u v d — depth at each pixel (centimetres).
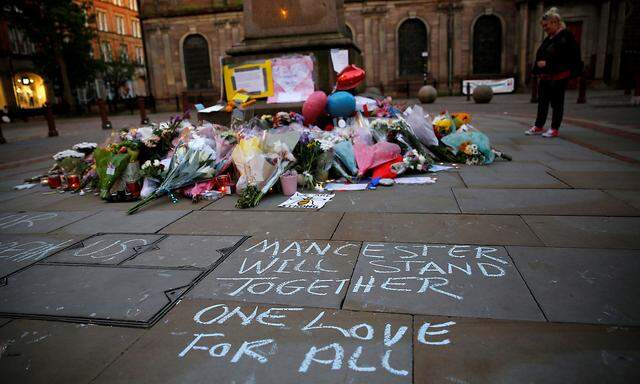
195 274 293
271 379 186
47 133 1548
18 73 3388
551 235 323
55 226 422
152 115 2469
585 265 273
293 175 474
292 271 288
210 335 221
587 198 408
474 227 346
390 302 242
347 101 634
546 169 533
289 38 783
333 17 767
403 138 572
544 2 2569
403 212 393
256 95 783
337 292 257
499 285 254
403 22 2878
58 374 199
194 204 468
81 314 251
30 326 242
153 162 532
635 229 327
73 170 611
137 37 5509
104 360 207
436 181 498
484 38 2831
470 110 1512
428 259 294
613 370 181
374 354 199
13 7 2881
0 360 212
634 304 228
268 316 235
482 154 580
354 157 526
